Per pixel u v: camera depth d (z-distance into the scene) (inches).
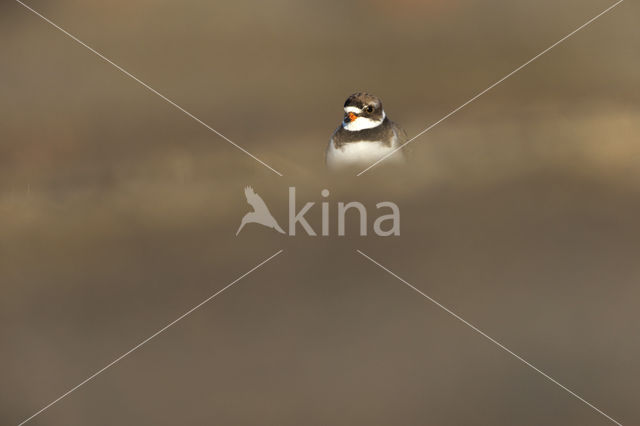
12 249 1521.9
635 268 1268.5
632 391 970.7
